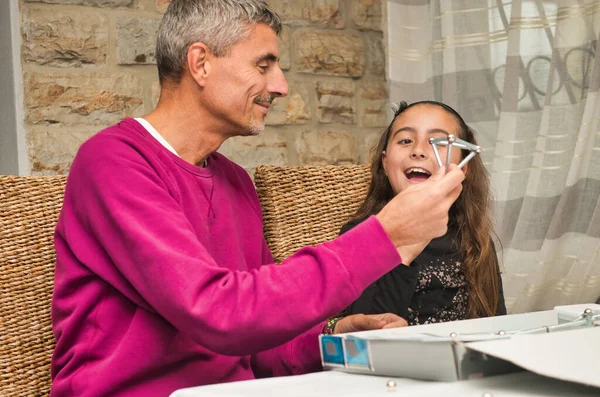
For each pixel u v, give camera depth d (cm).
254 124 133
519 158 242
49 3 240
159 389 117
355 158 295
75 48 243
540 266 230
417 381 82
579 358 75
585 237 226
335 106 290
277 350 137
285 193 173
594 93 223
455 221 179
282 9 280
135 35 252
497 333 87
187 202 127
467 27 260
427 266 166
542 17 241
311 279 101
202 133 133
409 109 180
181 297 101
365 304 159
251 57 129
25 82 236
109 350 119
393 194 183
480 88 260
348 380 85
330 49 289
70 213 122
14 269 138
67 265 123
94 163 118
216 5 128
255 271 104
